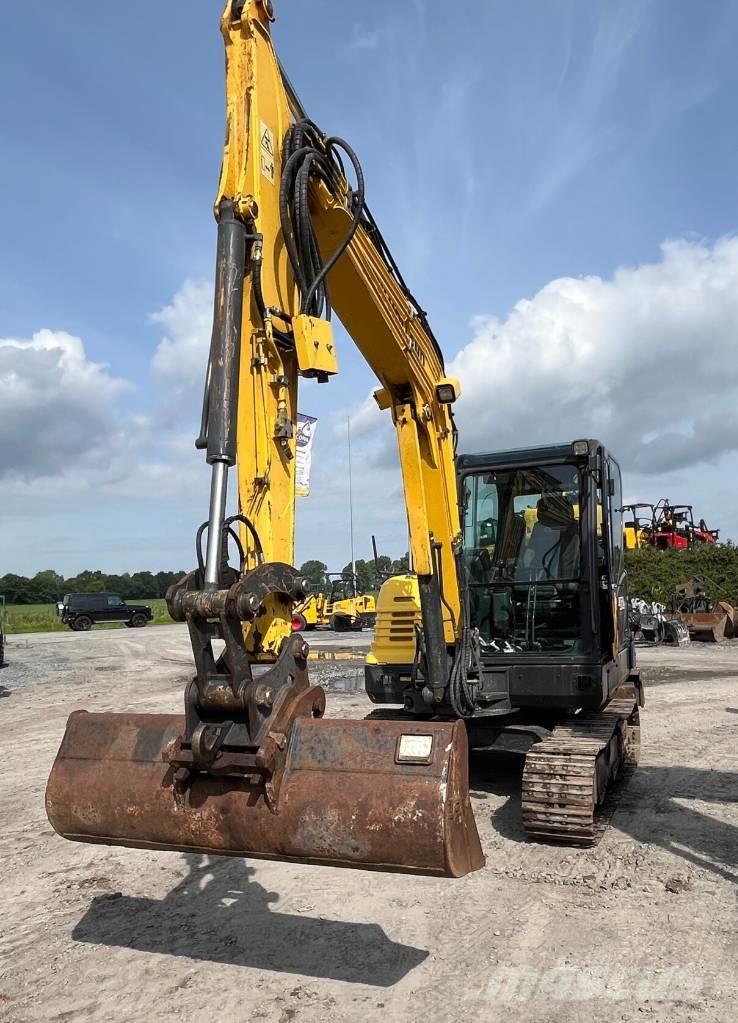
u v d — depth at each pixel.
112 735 3.46
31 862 5.75
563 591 7.21
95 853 5.93
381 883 5.14
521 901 4.80
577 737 6.49
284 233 4.17
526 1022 3.46
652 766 8.28
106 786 3.30
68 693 14.99
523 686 6.66
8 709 13.19
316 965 4.02
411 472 6.14
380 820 2.88
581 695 6.52
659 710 11.67
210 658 3.09
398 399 6.18
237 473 3.73
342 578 31.09
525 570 7.34
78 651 24.86
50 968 4.06
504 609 7.40
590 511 6.96
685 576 28.03
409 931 4.41
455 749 2.97
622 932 4.34
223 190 3.85
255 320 3.90
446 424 6.68
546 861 5.51
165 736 3.37
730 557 27.88
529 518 7.41
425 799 2.87
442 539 6.57
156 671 18.78
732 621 23.70
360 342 5.71
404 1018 3.51
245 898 4.94
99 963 4.10
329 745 3.09
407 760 2.96
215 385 3.52
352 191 5.05
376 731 3.08
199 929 4.49
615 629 7.25
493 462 7.34
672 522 31.11
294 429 4.11
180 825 3.15
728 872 5.21
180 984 3.85
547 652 7.01
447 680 6.53
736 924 4.41
